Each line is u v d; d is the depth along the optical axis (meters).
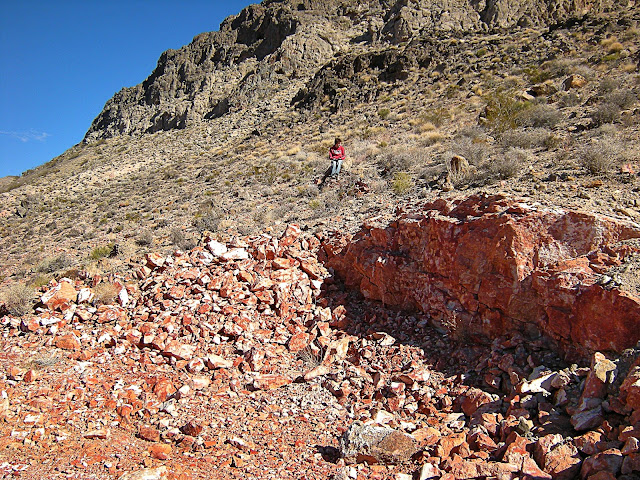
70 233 20.47
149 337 8.55
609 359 5.38
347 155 20.70
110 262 12.82
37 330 9.05
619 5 41.75
